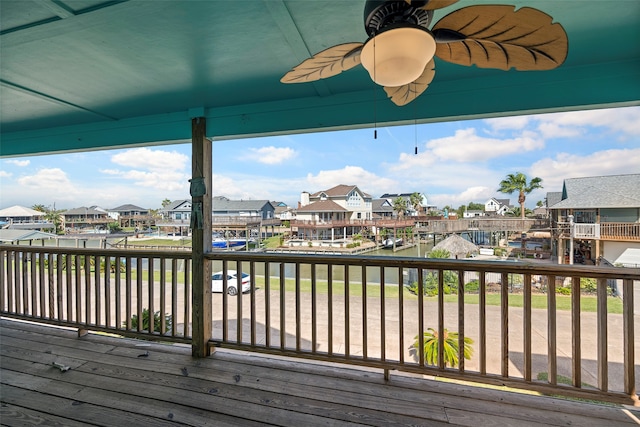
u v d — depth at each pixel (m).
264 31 1.82
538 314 6.44
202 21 1.71
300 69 1.47
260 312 7.06
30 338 3.21
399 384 2.30
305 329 5.73
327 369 2.53
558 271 2.04
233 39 1.89
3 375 2.47
